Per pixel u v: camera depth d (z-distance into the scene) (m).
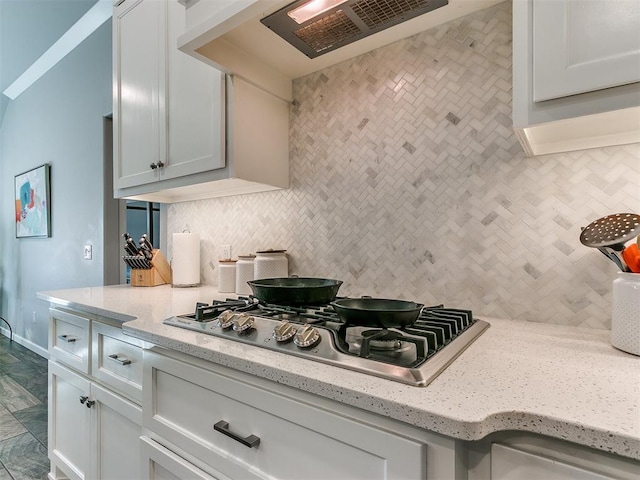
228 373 0.78
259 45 1.28
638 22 0.65
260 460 0.72
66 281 3.09
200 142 1.38
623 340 0.75
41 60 3.27
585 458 0.48
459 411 0.50
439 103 1.18
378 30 1.18
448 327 0.82
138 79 1.65
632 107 0.66
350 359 0.68
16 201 3.92
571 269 0.99
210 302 1.38
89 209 2.80
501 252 1.08
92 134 2.78
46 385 2.69
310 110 1.49
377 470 0.57
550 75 0.72
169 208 2.08
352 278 1.37
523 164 1.05
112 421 1.20
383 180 1.30
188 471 0.84
